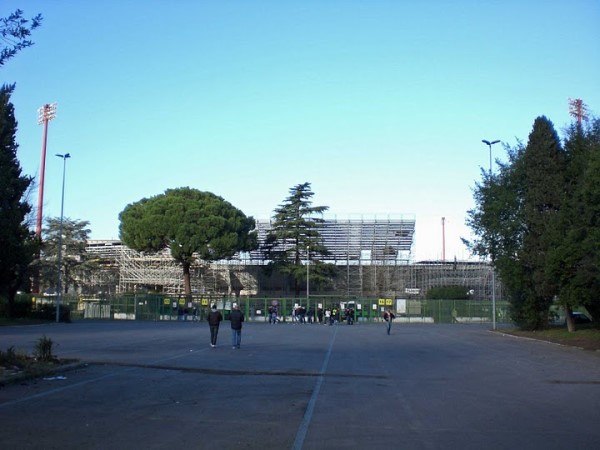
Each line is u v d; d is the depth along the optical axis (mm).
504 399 13156
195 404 11789
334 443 8648
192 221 74625
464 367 20016
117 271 92062
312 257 85375
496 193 40656
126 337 33438
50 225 78062
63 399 11859
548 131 37812
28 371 14805
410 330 49188
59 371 16016
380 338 36875
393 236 96500
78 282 82938
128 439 8625
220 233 75500
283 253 84000
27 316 53219
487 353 25828
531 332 41438
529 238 38219
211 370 17781
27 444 8188
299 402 12328
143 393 12992
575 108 64312
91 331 39844
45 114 78188
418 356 24062
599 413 11438
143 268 89438
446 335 40844
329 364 20344
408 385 15344
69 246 78562
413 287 89812
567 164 37656
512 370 19250
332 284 88375
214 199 79500
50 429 9141
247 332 43188
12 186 47156
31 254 49625
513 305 43969
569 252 30984
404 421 10391
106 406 11258
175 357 21703
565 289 32938
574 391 14609
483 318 71812
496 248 40969
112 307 70562
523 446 8562
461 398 13203
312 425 9938
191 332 40312
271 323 64438
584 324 43781
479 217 42094
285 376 16906
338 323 65125
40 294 73938
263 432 9320
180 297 70500
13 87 17984
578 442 8859
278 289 90312
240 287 91312
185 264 76750
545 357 24062
